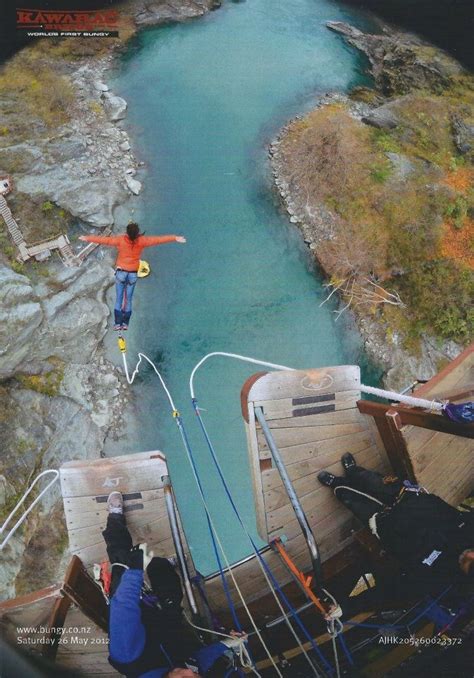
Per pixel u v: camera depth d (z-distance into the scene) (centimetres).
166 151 1975
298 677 545
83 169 1867
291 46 2239
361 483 591
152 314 1794
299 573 536
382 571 588
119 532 552
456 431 527
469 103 2200
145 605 475
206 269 1856
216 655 476
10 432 1583
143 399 1709
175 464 1638
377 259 1880
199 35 2214
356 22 2345
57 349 1681
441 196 1936
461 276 1861
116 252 1828
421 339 1845
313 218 1928
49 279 1714
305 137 2011
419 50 2284
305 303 1850
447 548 493
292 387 606
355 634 556
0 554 1460
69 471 579
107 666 556
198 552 1520
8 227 1717
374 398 1781
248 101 2091
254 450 601
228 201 1938
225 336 1791
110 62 2106
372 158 1986
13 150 1822
